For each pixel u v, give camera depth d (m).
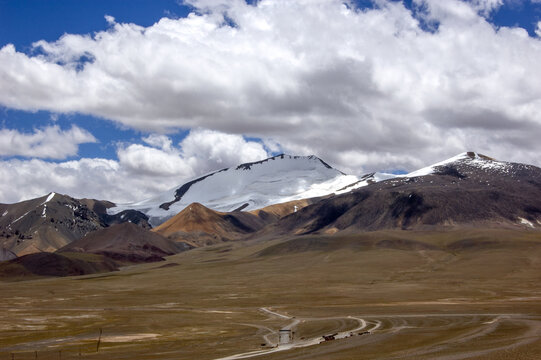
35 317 129.62
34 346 87.56
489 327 85.62
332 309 132.25
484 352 59.88
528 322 91.31
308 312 127.50
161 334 97.94
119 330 104.94
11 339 96.25
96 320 122.12
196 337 92.56
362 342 74.88
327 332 91.88
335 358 62.03
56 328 109.62
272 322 110.88
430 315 109.69
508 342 67.12
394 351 64.81
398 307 130.50
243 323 111.06
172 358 69.31
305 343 79.50
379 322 101.44
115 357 73.00
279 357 65.75
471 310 116.88
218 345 81.44
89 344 87.50
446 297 155.75
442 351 62.56
